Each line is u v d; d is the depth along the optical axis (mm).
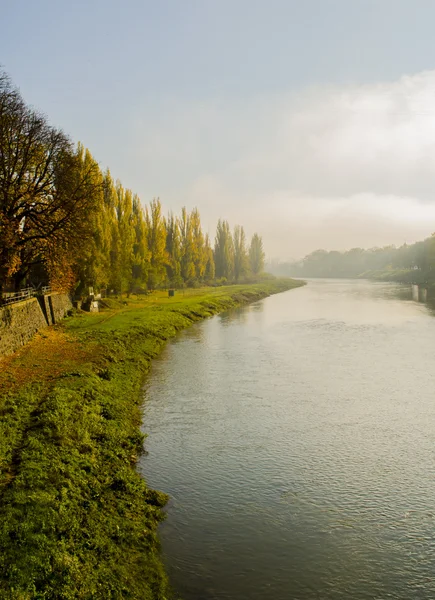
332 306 80500
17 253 35938
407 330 51844
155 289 97375
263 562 13367
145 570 12625
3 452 16156
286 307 80438
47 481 14789
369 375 32781
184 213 106125
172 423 23844
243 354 39781
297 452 20625
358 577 12836
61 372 27391
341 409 25969
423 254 151500
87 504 14578
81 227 38906
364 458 20078
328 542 14359
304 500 16750
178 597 11883
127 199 76188
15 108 34500
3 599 9625
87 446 18375
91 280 60406
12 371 26828
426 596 12164
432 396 28125
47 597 10305
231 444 21391
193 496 16922
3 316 30281
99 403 23719
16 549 11383
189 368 34875
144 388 29781
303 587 12414
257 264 159250
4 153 34469
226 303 81062
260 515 15766
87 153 58438
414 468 19219
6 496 13461
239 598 11961
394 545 14258
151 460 19781
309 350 41438
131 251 75062
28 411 20297
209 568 13062
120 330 43250
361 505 16469
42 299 44500
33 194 35531
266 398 27859
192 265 107062
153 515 15414
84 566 11750
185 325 56000
